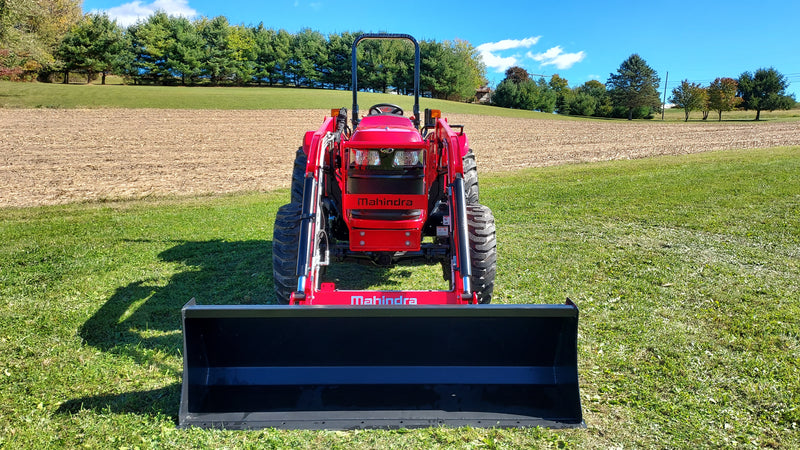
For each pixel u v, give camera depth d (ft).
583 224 28.45
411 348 10.61
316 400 10.34
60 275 20.10
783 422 10.49
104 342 14.11
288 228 14.29
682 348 13.69
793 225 26.45
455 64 251.19
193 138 88.94
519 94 269.85
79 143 79.05
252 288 18.83
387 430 10.03
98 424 10.29
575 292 18.19
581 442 9.89
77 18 215.10
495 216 31.14
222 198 42.09
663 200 34.17
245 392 10.38
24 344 13.91
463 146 16.38
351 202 13.98
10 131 88.38
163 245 25.03
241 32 254.88
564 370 10.43
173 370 12.58
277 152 74.49
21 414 10.66
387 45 255.09
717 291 17.87
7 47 123.95
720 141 91.30
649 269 20.42
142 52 232.32
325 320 10.33
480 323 10.44
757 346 13.69
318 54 259.19
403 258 15.42
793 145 79.20
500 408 10.33
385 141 13.69
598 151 77.15
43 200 41.45
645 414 10.80
